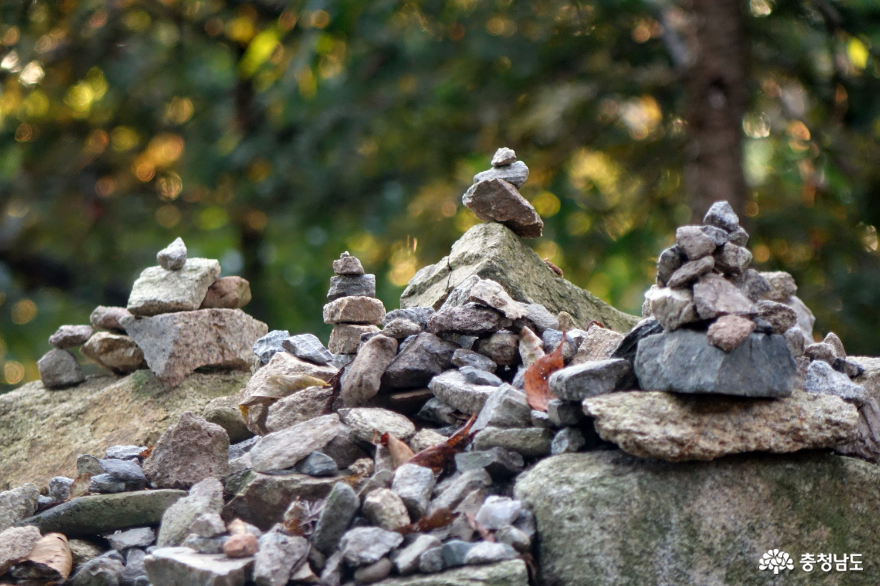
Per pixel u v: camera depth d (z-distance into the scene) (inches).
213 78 513.7
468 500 100.6
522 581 89.3
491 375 121.3
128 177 521.0
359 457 116.3
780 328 104.2
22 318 499.8
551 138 402.3
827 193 375.2
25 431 161.9
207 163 477.1
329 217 466.9
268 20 491.8
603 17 390.6
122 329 174.6
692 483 98.6
